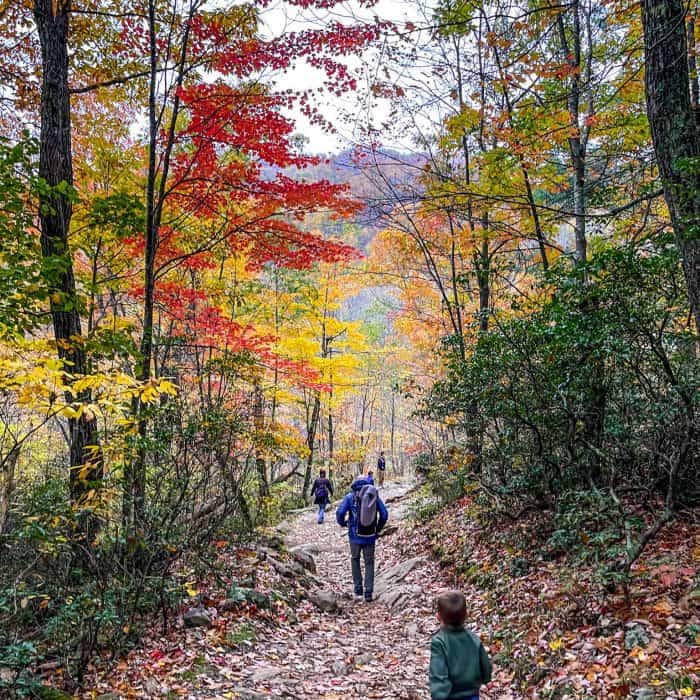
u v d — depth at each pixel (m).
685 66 4.85
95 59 9.15
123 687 4.11
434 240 13.98
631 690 3.52
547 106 8.40
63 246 5.75
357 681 4.89
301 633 6.13
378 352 22.48
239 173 8.34
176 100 8.10
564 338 5.75
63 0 7.10
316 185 8.48
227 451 7.03
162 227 9.20
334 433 29.28
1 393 4.39
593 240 10.77
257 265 9.93
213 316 11.20
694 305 4.68
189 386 10.59
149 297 8.15
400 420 39.19
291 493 21.38
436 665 2.99
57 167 6.76
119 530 5.46
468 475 9.34
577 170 8.93
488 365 7.05
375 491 8.35
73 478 5.92
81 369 6.24
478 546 8.02
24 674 3.72
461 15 7.27
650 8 4.88
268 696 4.33
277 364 12.16
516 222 11.53
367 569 8.20
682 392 5.10
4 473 4.36
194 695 4.18
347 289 19.30
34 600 4.65
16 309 4.70
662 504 6.31
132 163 10.09
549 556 6.42
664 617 4.16
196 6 7.84
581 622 4.69
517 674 4.47
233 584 6.43
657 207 9.79
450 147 11.55
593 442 6.43
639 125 8.82
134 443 5.16
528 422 6.73
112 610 4.32
